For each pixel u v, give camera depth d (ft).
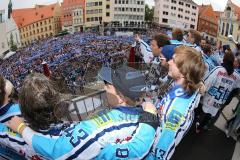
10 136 5.81
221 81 12.75
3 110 6.22
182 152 13.01
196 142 13.87
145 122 5.71
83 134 5.31
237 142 13.97
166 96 7.55
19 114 6.23
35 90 5.27
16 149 5.89
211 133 14.83
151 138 5.60
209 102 13.33
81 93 10.59
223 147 13.56
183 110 7.02
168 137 6.95
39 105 5.20
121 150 5.27
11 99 6.50
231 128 14.28
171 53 9.39
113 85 5.80
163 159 7.04
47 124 5.39
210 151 13.19
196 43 16.02
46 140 5.36
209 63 14.29
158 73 10.00
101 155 5.31
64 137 5.33
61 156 5.25
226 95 13.10
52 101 5.38
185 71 6.98
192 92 7.18
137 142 5.40
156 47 12.00
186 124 7.13
